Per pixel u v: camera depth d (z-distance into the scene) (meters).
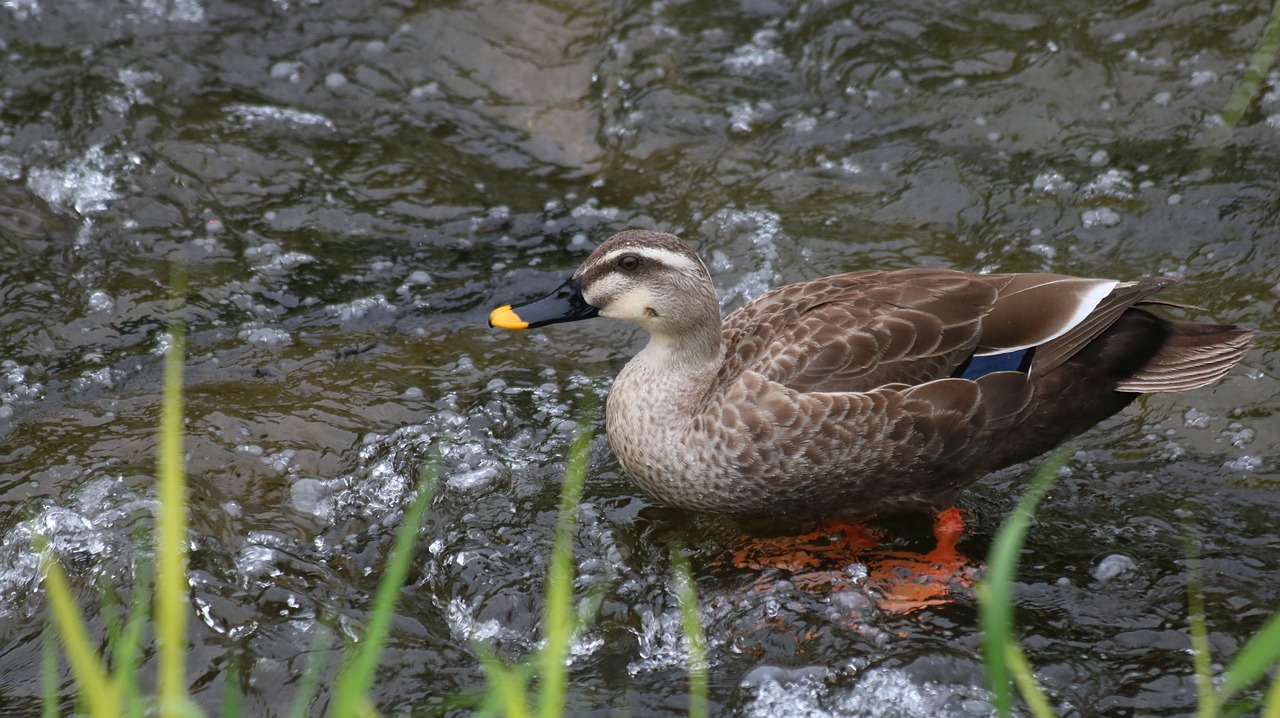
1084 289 8.98
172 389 5.71
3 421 10.28
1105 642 8.12
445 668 8.03
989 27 14.64
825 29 14.88
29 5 15.34
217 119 14.00
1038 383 8.86
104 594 8.44
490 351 11.34
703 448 8.91
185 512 9.19
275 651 8.08
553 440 10.29
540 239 12.71
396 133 14.04
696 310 9.03
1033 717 7.49
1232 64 13.73
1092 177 12.78
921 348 8.85
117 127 13.69
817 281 9.70
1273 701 5.94
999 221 12.47
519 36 15.12
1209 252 11.88
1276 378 10.52
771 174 13.28
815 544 9.27
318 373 10.94
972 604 8.55
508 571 8.88
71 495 9.33
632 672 8.05
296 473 9.79
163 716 6.39
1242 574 8.65
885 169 13.21
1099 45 14.17
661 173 13.45
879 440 8.65
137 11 15.42
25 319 11.45
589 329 11.70
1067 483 9.74
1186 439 10.09
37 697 7.78
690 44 14.95
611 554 9.08
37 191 12.95
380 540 9.20
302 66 14.81
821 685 7.83
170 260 12.25
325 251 12.50
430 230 12.81
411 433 10.23
